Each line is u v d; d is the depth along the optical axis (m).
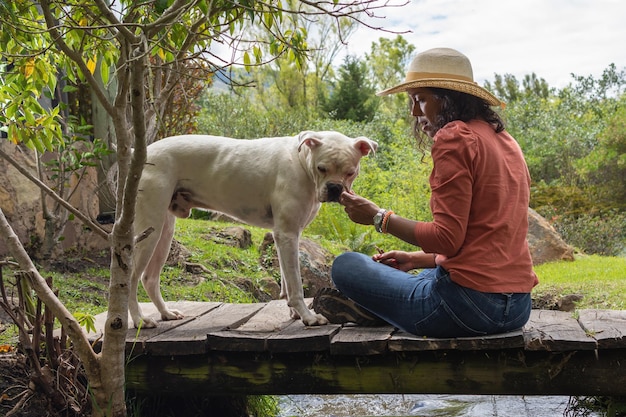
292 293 3.54
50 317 3.20
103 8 2.46
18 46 3.68
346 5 2.42
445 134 2.90
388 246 9.85
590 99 24.58
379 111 24.88
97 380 2.99
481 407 4.21
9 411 3.19
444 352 3.14
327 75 27.25
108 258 6.51
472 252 2.95
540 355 3.08
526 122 19.41
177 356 3.41
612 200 14.44
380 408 4.27
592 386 3.06
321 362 3.28
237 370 3.37
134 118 2.58
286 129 16.66
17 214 5.71
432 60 3.12
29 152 5.91
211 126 15.06
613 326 3.18
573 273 7.98
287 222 3.51
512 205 2.98
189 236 7.43
